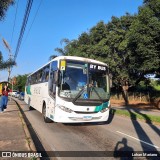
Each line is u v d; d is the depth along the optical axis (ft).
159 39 78.74
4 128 36.60
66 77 38.88
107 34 130.82
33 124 45.47
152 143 32.04
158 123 49.70
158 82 144.97
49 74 45.27
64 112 37.88
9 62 44.14
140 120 54.60
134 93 144.15
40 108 53.36
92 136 35.42
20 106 90.38
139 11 85.56
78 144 30.73
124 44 112.06
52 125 44.45
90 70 40.45
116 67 123.95
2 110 59.93
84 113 38.65
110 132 38.70
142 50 78.43
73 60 39.83
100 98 39.99
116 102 138.72
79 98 38.58
